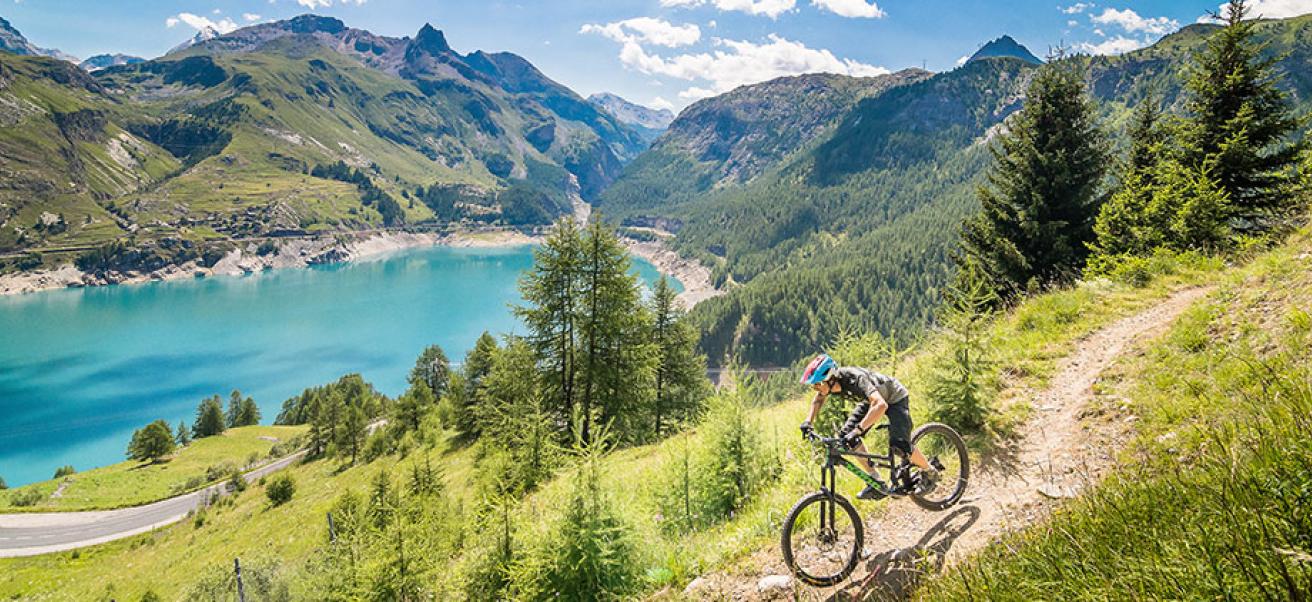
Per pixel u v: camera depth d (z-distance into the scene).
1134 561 2.73
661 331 35.00
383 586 12.17
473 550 8.86
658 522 8.15
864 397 5.12
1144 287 11.46
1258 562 2.27
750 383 8.86
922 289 165.75
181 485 90.50
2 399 123.94
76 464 98.69
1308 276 7.45
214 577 32.97
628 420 26.00
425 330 184.38
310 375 142.25
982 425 7.20
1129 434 5.77
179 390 131.75
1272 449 2.89
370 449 66.06
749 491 8.12
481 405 31.34
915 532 5.42
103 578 52.81
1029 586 3.10
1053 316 10.77
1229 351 6.50
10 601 51.31
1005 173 19.83
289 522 46.50
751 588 5.46
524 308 26.61
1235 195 16.66
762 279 195.62
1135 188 17.98
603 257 25.83
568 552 6.78
